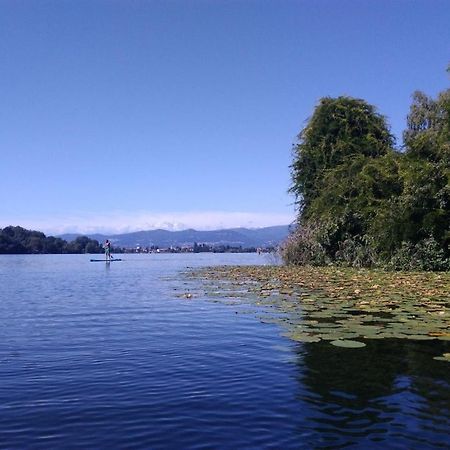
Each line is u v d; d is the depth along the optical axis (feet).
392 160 67.41
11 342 22.54
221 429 11.90
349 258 71.97
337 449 10.70
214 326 25.46
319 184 82.69
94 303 38.24
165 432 11.80
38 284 60.85
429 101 97.40
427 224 58.90
